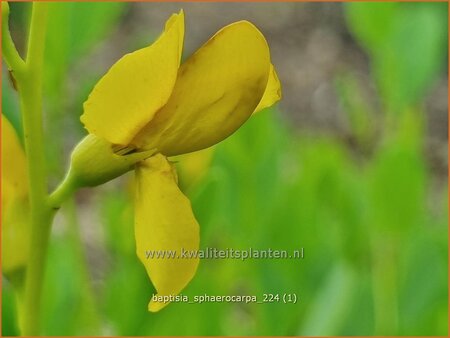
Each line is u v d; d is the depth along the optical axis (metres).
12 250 0.10
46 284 0.15
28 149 0.09
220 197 0.15
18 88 0.09
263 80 0.09
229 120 0.09
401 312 0.15
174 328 0.14
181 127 0.09
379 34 0.17
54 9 0.14
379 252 0.16
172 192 0.09
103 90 0.08
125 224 0.15
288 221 0.15
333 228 0.16
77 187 0.09
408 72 0.16
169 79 0.08
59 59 0.15
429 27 0.16
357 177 0.19
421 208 0.16
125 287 0.14
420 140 0.17
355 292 0.14
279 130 0.18
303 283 0.15
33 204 0.09
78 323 0.14
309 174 0.16
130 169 0.09
